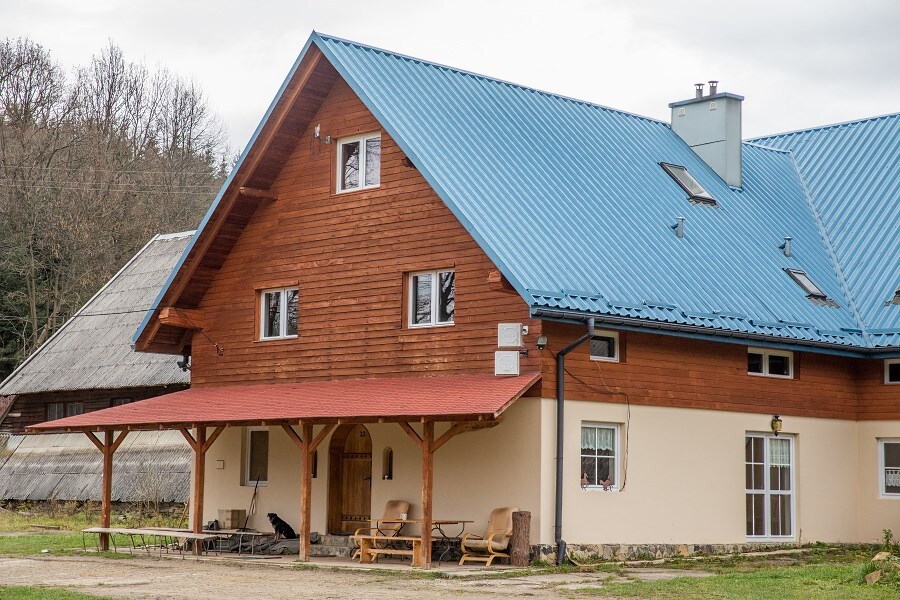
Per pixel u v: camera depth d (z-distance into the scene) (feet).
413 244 76.54
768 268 84.89
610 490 71.92
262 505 84.02
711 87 96.07
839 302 86.69
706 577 62.23
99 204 186.60
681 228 81.92
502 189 74.54
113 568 69.05
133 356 122.62
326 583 60.64
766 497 81.25
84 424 80.53
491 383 68.54
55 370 129.90
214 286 88.58
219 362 87.56
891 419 85.40
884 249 90.48
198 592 56.65
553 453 69.05
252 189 84.07
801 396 83.61
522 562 67.26
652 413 74.28
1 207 181.27
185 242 139.64
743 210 91.25
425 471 65.82
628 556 71.77
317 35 79.15
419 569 65.46
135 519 107.34
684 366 76.59
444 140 75.92
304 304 82.64
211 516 87.10
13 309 184.44
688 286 76.54
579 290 68.90
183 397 85.10
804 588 57.16
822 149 104.37
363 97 75.97
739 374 79.87
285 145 83.97
